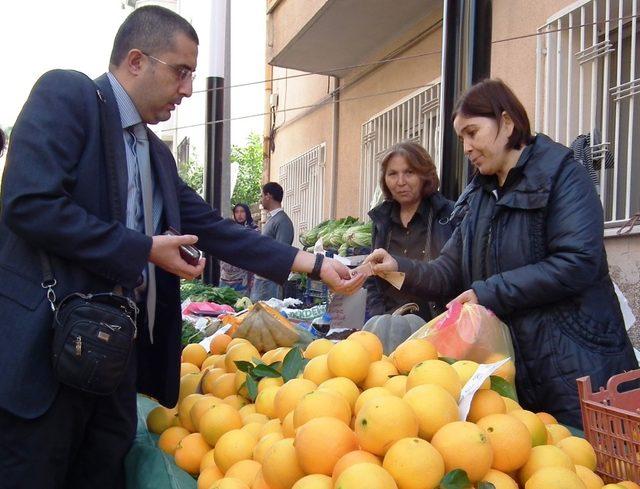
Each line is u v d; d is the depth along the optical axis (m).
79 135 2.01
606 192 4.94
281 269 2.70
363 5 7.85
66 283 1.99
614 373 2.34
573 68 5.18
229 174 8.73
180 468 2.06
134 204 2.26
